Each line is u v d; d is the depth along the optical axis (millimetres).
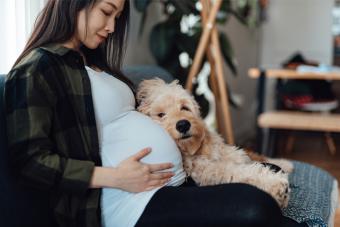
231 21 4062
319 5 4691
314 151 3977
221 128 2775
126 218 1183
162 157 1269
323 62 4766
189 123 1364
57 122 1205
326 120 3244
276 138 3646
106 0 1283
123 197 1208
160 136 1298
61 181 1146
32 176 1134
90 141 1249
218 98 2756
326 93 3859
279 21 4836
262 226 1048
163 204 1142
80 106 1247
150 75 1897
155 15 3016
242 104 4547
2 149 1181
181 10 2691
